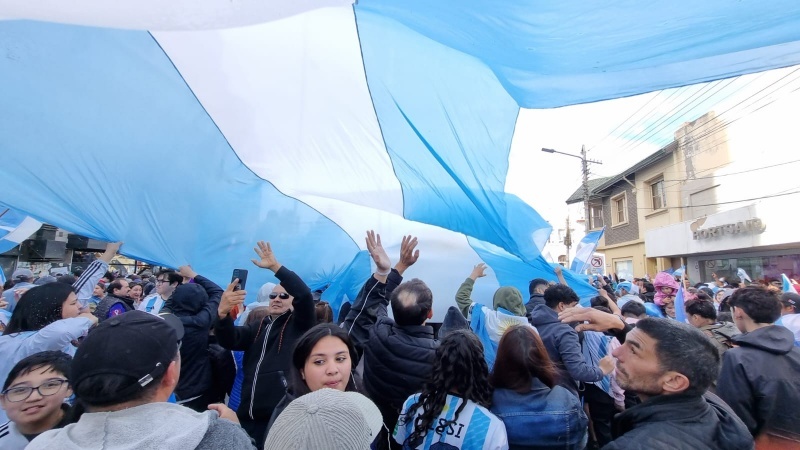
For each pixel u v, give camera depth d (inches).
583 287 171.8
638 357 46.4
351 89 106.3
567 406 61.4
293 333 81.7
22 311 79.3
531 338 66.0
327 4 57.8
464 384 60.2
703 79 87.5
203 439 35.0
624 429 48.4
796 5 63.8
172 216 114.8
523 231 125.1
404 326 81.1
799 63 80.7
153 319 40.3
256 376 79.4
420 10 78.2
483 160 112.3
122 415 34.6
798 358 70.1
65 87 90.3
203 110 106.7
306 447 33.4
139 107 99.7
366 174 122.8
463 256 158.7
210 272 131.0
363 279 158.4
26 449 33.6
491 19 74.2
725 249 462.9
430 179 118.4
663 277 181.5
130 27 57.0
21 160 90.5
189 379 91.4
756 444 68.1
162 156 107.9
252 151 118.5
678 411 43.8
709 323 109.0
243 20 56.2
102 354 35.4
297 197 136.5
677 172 554.9
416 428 59.7
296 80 104.8
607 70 86.2
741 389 70.6
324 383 59.2
